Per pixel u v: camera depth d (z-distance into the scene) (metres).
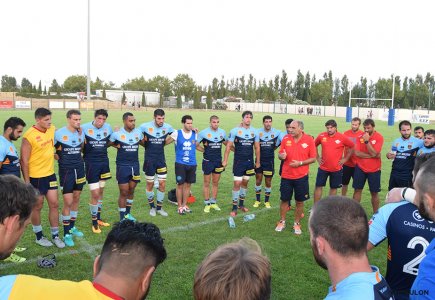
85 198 8.80
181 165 7.73
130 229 1.51
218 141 8.04
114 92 77.12
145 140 7.59
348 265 1.57
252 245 1.54
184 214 7.75
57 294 1.33
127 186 7.13
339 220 1.57
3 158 5.36
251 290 1.33
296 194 6.72
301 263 5.41
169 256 5.53
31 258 5.42
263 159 8.45
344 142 7.71
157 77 96.38
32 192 1.66
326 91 82.94
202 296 1.38
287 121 8.37
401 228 2.35
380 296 1.51
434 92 71.19
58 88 91.31
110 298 1.37
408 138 7.68
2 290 1.33
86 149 6.60
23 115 31.77
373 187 7.78
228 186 10.50
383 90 73.31
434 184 1.76
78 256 5.55
